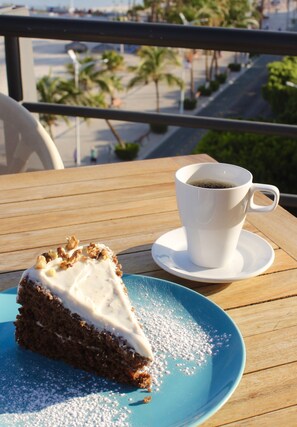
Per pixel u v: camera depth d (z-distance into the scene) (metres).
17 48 1.80
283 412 0.54
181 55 33.03
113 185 1.08
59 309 0.62
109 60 27.02
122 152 26.52
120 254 0.84
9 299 0.71
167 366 0.60
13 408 0.55
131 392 0.57
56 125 27.16
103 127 29.28
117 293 0.65
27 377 0.60
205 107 30.80
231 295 0.74
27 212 0.96
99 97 25.91
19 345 0.64
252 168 14.26
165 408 0.54
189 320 0.67
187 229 0.79
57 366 0.61
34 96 1.93
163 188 1.06
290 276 0.78
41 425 0.52
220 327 0.66
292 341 0.65
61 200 1.01
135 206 0.99
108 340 0.59
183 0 31.53
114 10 43.69
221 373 0.58
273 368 0.60
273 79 22.38
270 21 42.00
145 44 1.54
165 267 0.78
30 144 1.35
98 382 0.59
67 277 0.65
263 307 0.71
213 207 0.76
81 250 0.70
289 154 13.88
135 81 28.17
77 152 25.41
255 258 0.82
